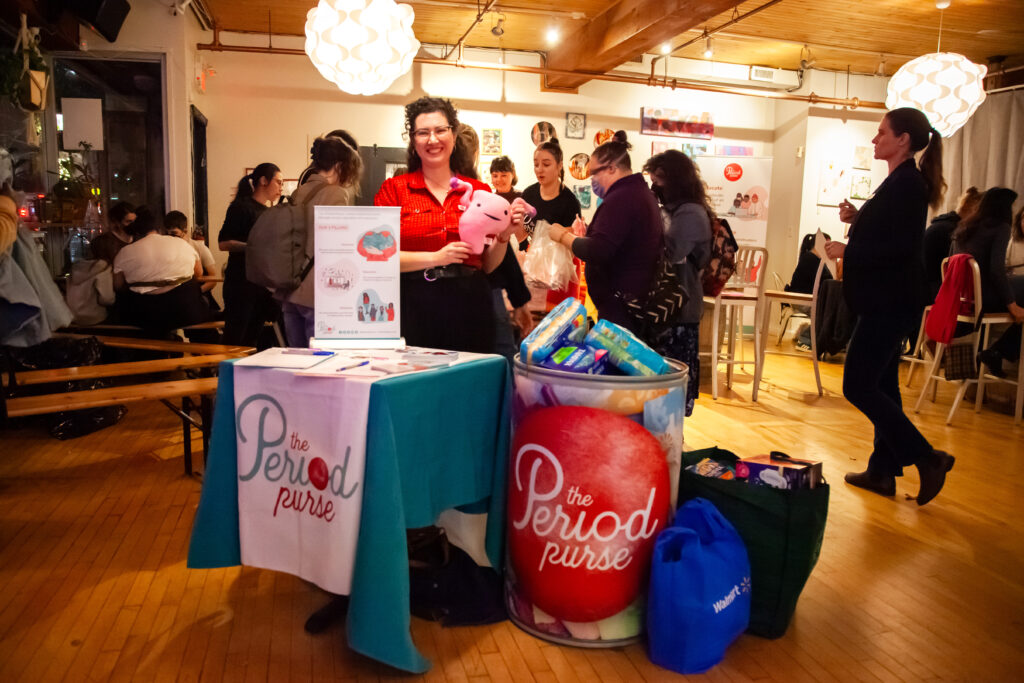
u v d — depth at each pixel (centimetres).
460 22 655
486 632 192
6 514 265
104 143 588
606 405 175
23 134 455
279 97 697
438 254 212
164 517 265
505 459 200
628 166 282
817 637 196
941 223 514
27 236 301
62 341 379
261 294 445
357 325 203
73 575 218
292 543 175
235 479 181
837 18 626
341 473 163
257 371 175
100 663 172
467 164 247
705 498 196
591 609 179
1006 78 759
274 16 639
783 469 196
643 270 273
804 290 677
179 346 360
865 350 284
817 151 815
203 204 681
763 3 597
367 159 719
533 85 761
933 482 282
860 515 289
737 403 495
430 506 178
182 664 173
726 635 177
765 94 753
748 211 786
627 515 174
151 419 409
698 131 816
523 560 184
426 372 171
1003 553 255
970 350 452
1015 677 179
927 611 212
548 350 186
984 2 576
